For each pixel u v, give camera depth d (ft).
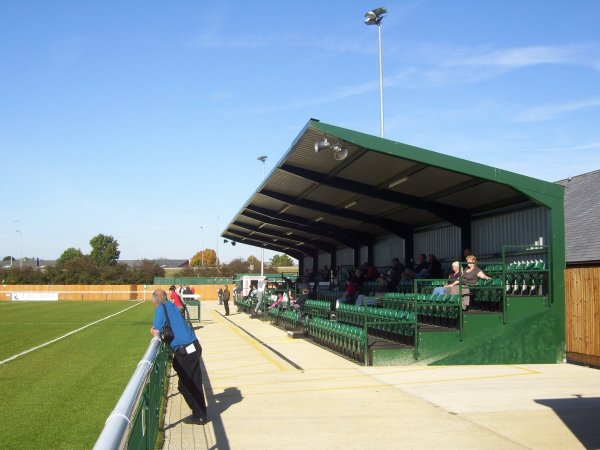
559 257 44.96
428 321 51.13
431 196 57.98
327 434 24.30
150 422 18.47
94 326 88.12
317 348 55.36
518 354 43.73
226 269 298.56
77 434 25.85
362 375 38.75
